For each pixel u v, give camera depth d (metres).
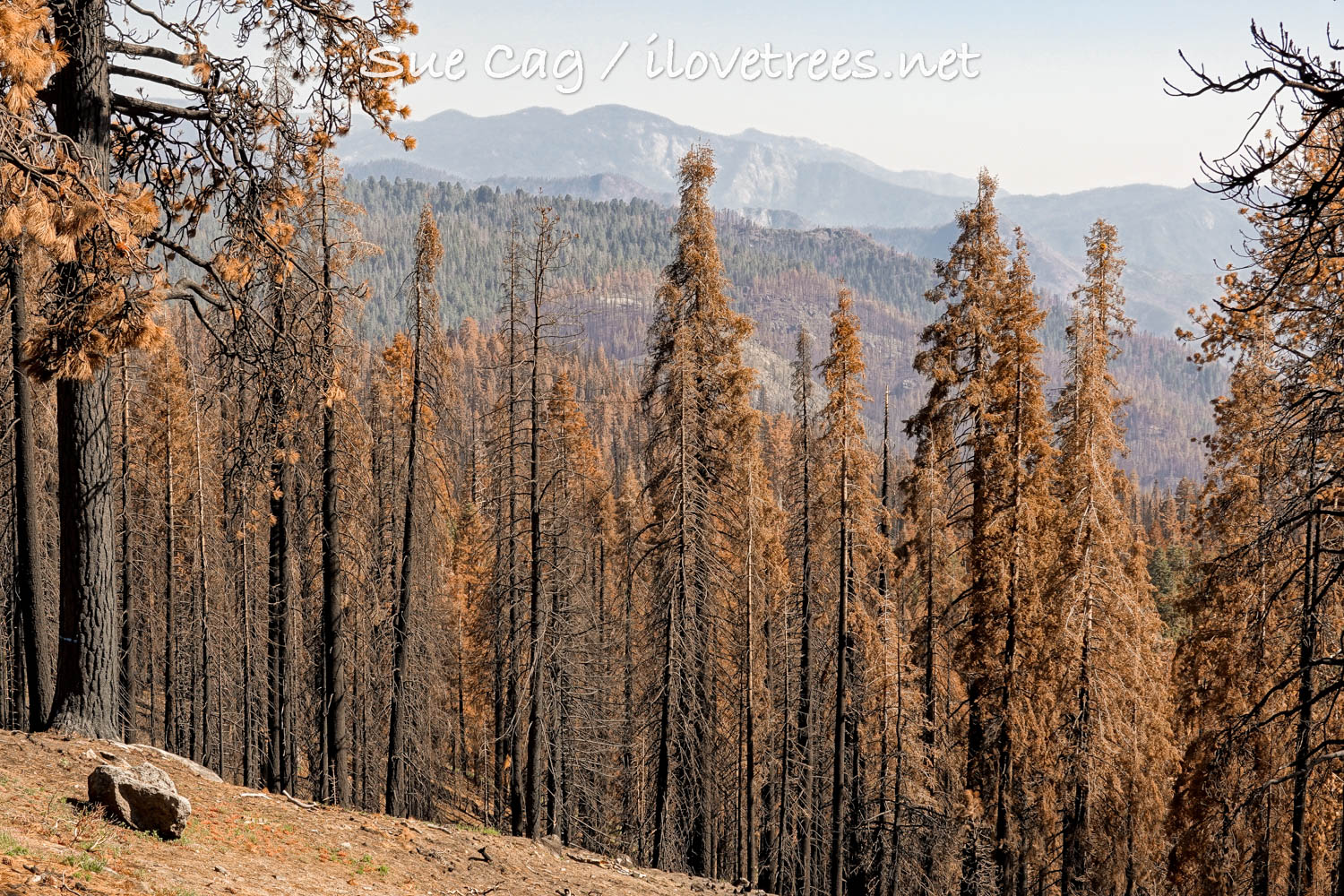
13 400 18.00
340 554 21.27
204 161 12.97
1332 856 18.03
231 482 15.20
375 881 10.88
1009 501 21.44
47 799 9.48
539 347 20.66
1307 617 15.67
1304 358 11.48
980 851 22.38
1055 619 21.28
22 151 9.27
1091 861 22.39
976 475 22.23
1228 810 17.61
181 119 12.62
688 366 22.14
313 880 10.13
